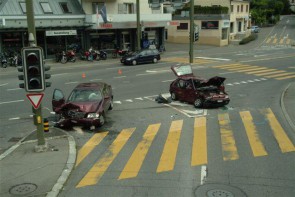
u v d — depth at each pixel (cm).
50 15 3869
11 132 1588
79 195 970
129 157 1258
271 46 5809
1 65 3603
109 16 4216
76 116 1591
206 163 1187
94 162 1216
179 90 2098
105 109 1714
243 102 2102
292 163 1184
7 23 3562
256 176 1080
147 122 1703
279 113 1850
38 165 1169
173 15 6525
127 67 3569
